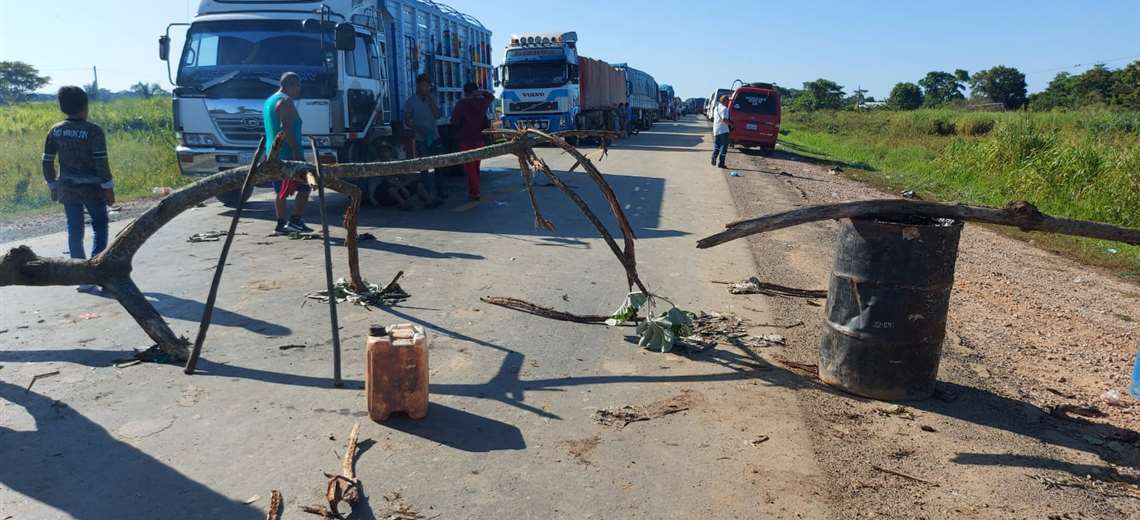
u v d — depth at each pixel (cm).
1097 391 494
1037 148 1898
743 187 1525
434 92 1441
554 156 2134
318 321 566
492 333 553
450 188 1387
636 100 4106
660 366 497
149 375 452
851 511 328
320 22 1006
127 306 473
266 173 488
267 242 853
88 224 964
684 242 917
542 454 371
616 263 794
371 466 353
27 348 493
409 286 676
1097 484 362
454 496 329
